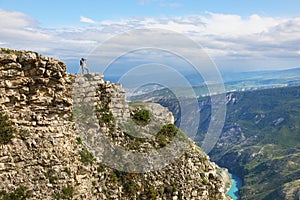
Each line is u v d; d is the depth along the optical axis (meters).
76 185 17.23
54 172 16.39
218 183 22.91
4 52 15.97
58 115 17.77
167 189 21.05
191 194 21.56
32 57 16.23
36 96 16.72
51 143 16.77
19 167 15.58
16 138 15.81
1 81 15.65
